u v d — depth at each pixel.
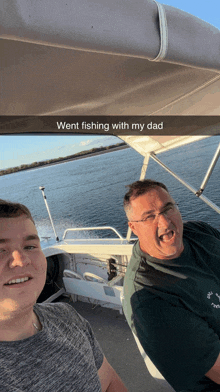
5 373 0.67
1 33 0.45
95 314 3.18
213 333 1.18
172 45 0.60
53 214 40.19
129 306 1.27
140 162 69.62
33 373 0.71
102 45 0.54
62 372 0.77
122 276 2.98
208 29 0.67
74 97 1.20
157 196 1.30
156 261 1.29
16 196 67.56
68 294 3.59
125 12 0.55
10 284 0.68
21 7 0.44
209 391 1.13
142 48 0.58
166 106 1.52
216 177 34.03
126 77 1.10
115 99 1.33
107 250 3.01
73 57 0.85
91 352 0.94
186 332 1.11
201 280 1.27
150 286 1.24
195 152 56.22
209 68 0.70
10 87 0.98
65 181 73.00
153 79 1.16
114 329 2.85
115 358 2.45
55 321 0.89
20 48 0.73
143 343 1.14
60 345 0.82
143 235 1.31
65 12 0.48
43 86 1.02
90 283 3.18
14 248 0.70
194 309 1.20
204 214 23.09
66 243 3.39
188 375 1.07
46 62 0.85
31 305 0.72
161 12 0.59
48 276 3.47
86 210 38.41
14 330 0.72
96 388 0.85
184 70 1.11
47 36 0.48
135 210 1.31
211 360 1.10
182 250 1.32
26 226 0.74
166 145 1.99
